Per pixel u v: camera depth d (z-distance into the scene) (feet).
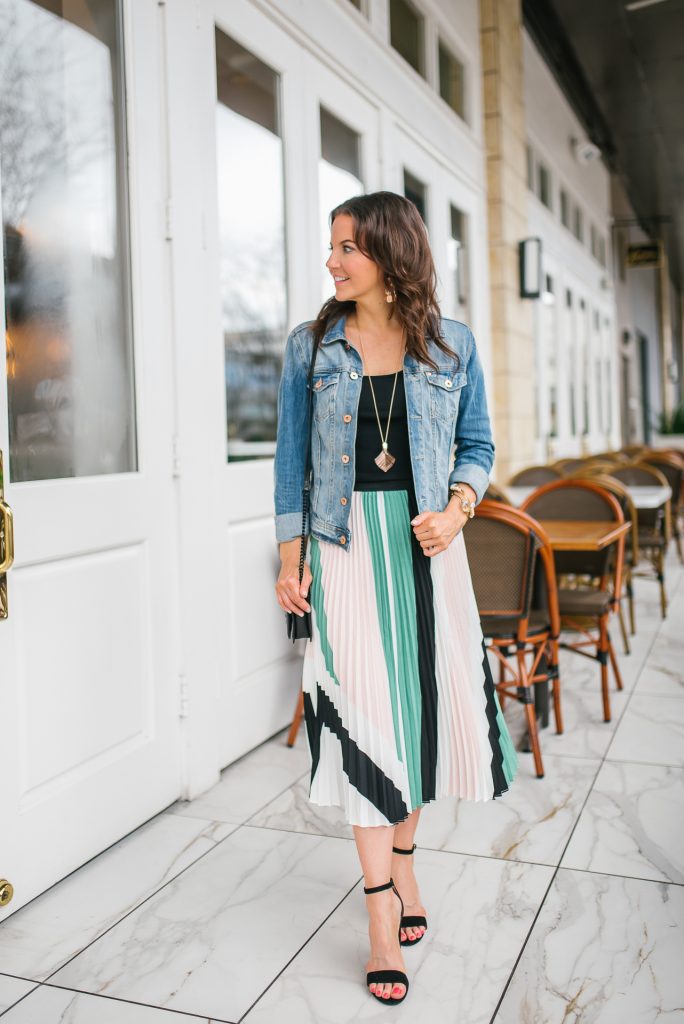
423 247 5.46
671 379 75.25
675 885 6.55
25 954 5.84
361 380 5.47
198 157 8.75
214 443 9.02
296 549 5.68
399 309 5.42
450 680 5.57
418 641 5.51
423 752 5.51
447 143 17.42
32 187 6.82
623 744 9.65
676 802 8.09
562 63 28.14
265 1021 5.09
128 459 7.94
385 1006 5.21
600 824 7.64
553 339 29.19
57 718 6.82
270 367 10.49
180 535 8.36
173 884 6.78
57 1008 5.25
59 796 6.81
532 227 25.98
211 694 8.75
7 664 6.31
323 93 11.74
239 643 9.45
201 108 8.86
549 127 28.43
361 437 5.49
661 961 5.59
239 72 9.76
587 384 36.22
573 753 9.41
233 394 9.75
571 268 32.32
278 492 5.77
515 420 21.76
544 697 10.27
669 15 24.71
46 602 6.72
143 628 7.91
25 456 6.75
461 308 19.03
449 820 7.82
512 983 5.40
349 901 6.47
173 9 8.34
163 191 8.26
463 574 5.75
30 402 6.79
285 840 7.51
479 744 5.57
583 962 5.60
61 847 6.84
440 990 5.35
